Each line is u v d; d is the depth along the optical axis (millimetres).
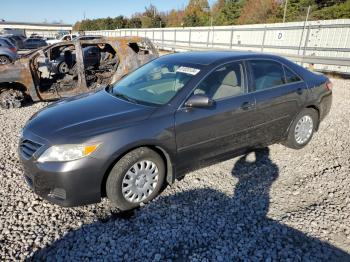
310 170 4168
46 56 8383
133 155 3113
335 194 3590
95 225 3023
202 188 3686
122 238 2840
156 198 3465
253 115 3932
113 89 4145
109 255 2635
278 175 4020
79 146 2877
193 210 3262
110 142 2955
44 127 3172
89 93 4180
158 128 3195
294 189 3691
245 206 3336
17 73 7027
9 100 7336
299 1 36312
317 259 2607
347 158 4559
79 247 2725
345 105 7742
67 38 34562
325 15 30781
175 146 3340
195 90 3516
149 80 3971
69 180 2861
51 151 2904
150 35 34562
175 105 3375
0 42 17625
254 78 4035
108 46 9188
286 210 3275
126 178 3148
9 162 4398
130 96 3771
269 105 4086
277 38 17938
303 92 4508
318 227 2998
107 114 3285
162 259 2598
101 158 2918
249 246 2738
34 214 3184
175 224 3035
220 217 3143
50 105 3918
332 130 5805
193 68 3748
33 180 3039
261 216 3166
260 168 4195
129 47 8023
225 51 4469
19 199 3451
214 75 3713
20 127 6078
